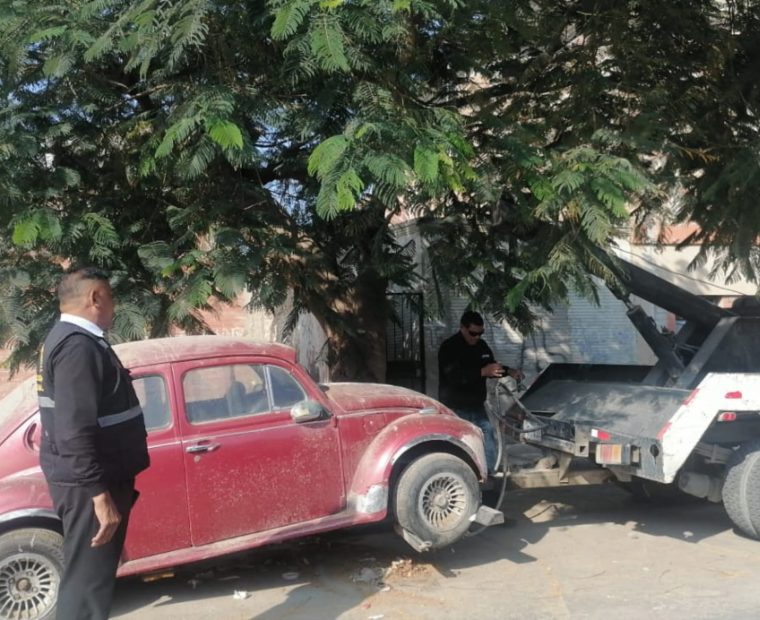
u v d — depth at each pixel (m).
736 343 7.36
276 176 6.81
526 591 5.49
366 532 6.92
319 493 5.61
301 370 5.79
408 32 5.53
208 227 6.07
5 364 6.41
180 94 5.71
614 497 8.41
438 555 6.36
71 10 5.54
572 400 7.66
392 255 7.31
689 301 7.73
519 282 6.57
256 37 5.46
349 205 4.62
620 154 6.73
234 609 5.28
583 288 5.95
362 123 5.00
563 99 7.71
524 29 7.02
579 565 6.06
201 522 5.26
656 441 6.05
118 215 6.22
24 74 5.68
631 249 12.27
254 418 5.52
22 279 5.62
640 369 8.25
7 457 5.01
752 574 5.79
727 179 7.10
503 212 7.01
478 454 6.02
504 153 6.05
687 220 7.97
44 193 5.59
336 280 7.46
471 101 7.21
